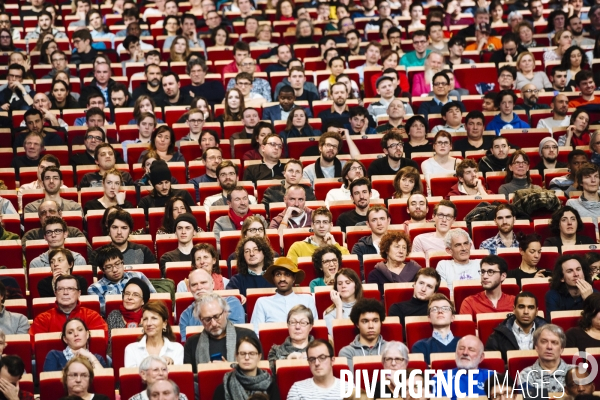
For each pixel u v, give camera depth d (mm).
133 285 10742
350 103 16875
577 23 19656
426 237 12383
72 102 17203
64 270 11469
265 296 10992
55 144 15633
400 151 14461
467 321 10375
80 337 9992
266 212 13547
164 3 22125
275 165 14734
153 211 13164
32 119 15664
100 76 17844
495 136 15539
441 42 19172
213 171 14391
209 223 13391
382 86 16844
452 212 12328
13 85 17328
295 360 9539
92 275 11656
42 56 19125
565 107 16094
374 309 10086
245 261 11492
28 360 10234
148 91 17375
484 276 10898
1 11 21469
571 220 12328
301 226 12969
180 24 20266
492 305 10930
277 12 21516
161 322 10039
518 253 11906
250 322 10906
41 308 10961
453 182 14023
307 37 20156
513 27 19828
